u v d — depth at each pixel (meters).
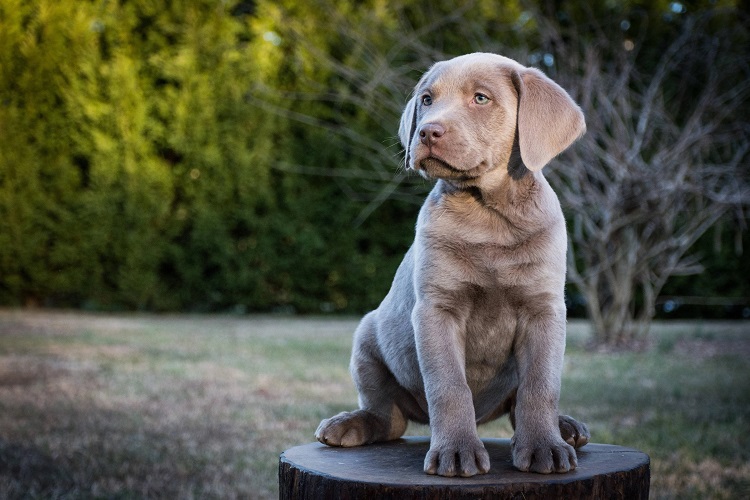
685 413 5.78
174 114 12.12
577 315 12.98
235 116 12.16
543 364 2.51
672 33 10.23
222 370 7.38
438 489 2.20
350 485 2.27
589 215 8.90
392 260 12.63
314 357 8.24
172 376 7.01
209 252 12.41
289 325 11.25
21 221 11.95
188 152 12.16
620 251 8.80
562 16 10.45
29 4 11.95
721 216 9.57
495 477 2.30
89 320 11.20
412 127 2.89
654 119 8.73
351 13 11.59
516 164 2.65
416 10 10.87
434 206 2.69
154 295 12.45
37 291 12.40
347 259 12.58
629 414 5.73
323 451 2.73
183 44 12.07
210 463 4.61
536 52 9.12
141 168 12.12
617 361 8.16
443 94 2.70
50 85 11.90
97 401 5.96
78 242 12.15
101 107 11.91
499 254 2.55
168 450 4.83
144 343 8.97
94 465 4.50
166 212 12.25
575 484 2.26
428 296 2.58
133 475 4.38
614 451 2.71
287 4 11.94
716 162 9.46
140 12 12.11
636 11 10.17
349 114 12.13
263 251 12.47
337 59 11.91
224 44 12.08
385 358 2.90
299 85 12.03
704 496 3.98
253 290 12.68
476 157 2.55
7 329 9.88
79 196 12.02
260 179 12.32
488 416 3.04
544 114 2.65
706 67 9.40
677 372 7.53
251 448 4.89
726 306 12.80
